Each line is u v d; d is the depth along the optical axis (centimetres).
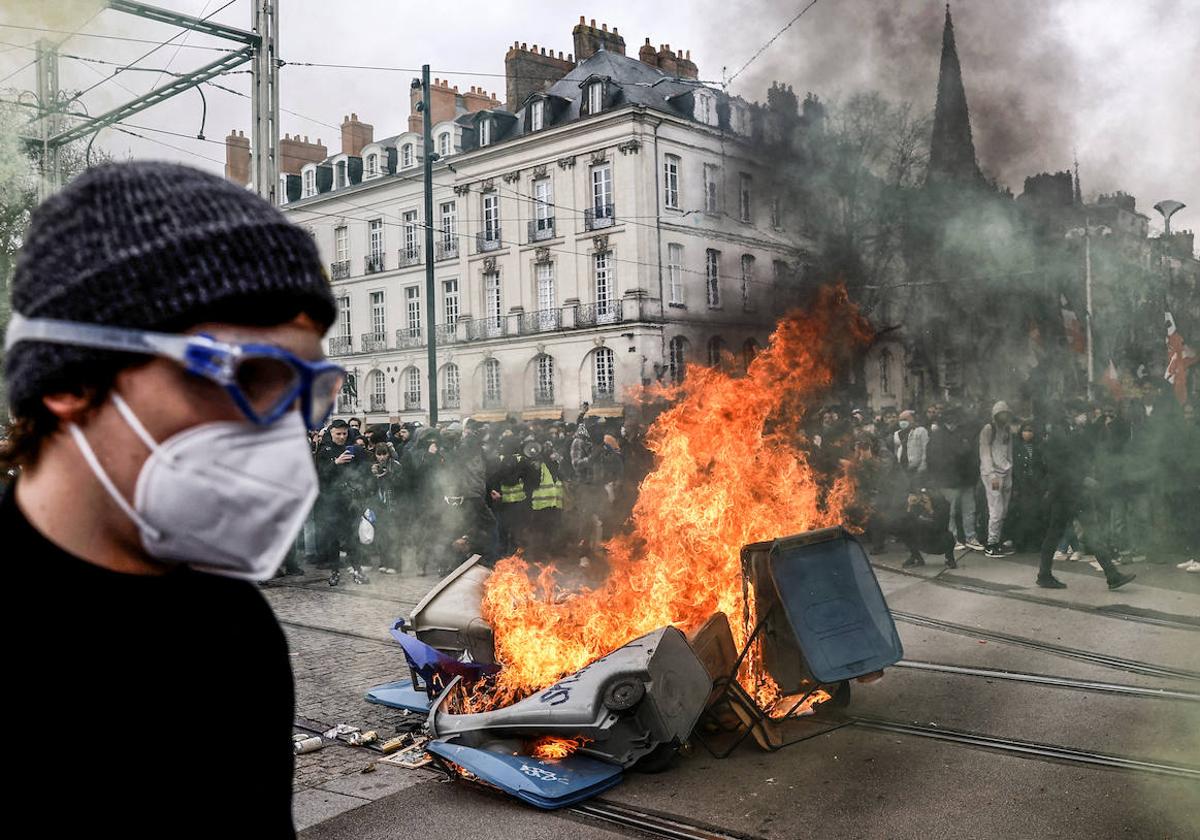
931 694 580
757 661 538
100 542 84
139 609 84
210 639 90
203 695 87
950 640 717
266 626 100
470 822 410
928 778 445
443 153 4228
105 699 78
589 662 526
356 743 516
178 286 76
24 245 81
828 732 515
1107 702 552
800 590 515
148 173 81
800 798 427
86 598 80
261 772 93
